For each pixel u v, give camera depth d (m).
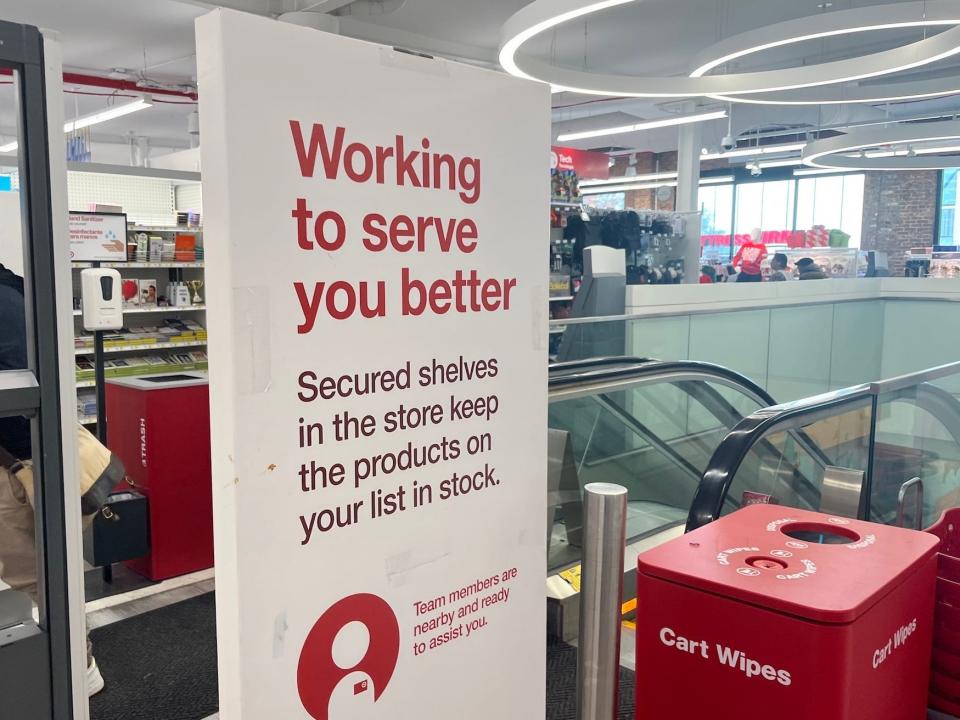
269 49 1.00
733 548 1.46
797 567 1.37
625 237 8.65
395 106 1.16
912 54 5.35
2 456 2.08
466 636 1.35
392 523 1.21
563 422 4.57
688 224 9.20
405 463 1.22
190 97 12.74
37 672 1.36
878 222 16.66
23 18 9.05
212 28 0.97
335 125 1.08
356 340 1.13
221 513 1.03
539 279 1.42
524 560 1.44
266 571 1.06
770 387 8.10
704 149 13.77
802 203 17.66
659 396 5.34
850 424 3.49
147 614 3.60
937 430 3.84
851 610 1.19
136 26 9.41
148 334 6.98
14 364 1.94
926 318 9.69
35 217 1.30
